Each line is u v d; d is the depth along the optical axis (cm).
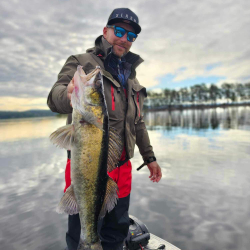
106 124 157
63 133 148
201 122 2422
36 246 292
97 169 153
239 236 308
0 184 543
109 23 202
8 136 1603
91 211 154
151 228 329
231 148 893
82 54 193
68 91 148
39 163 751
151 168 244
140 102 232
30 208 411
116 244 201
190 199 431
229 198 430
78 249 154
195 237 304
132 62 227
